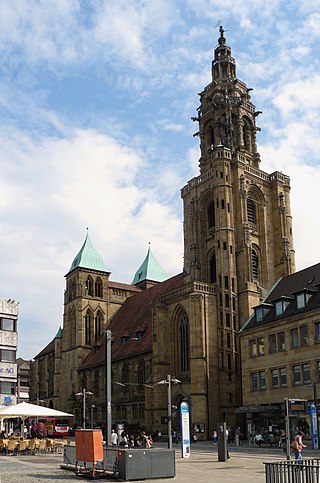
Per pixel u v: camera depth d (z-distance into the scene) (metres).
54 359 157.25
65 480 34.00
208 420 90.69
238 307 100.88
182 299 99.75
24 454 60.53
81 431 37.34
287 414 41.88
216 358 94.62
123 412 114.75
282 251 107.62
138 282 161.25
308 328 72.94
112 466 35.19
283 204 110.38
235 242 104.50
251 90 123.81
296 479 23.78
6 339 100.62
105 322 144.25
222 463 45.81
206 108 120.50
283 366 76.06
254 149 118.62
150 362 108.12
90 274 145.50
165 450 35.06
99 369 129.50
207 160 117.81
